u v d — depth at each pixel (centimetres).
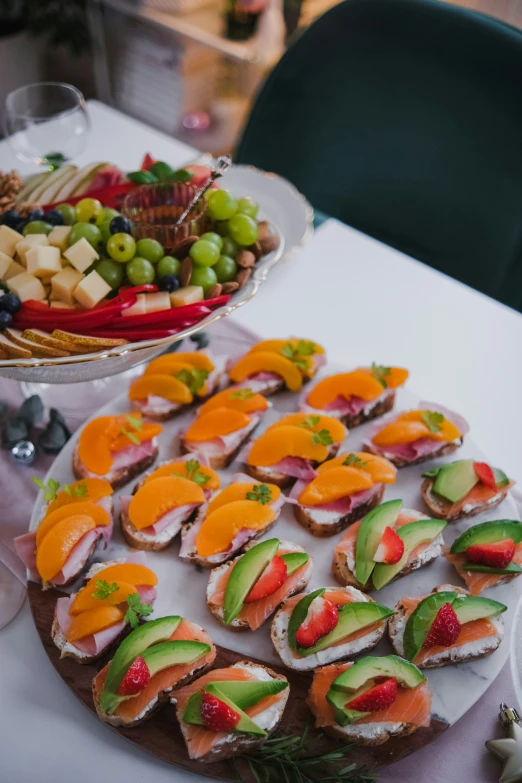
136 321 72
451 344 86
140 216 81
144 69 175
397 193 112
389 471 72
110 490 70
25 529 70
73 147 93
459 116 105
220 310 74
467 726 61
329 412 78
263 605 64
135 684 58
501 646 64
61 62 187
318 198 117
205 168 89
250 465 74
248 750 58
